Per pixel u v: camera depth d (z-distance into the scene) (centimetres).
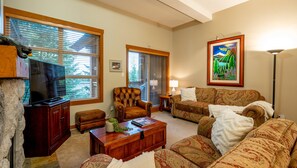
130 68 462
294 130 112
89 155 223
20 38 284
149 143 221
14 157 165
